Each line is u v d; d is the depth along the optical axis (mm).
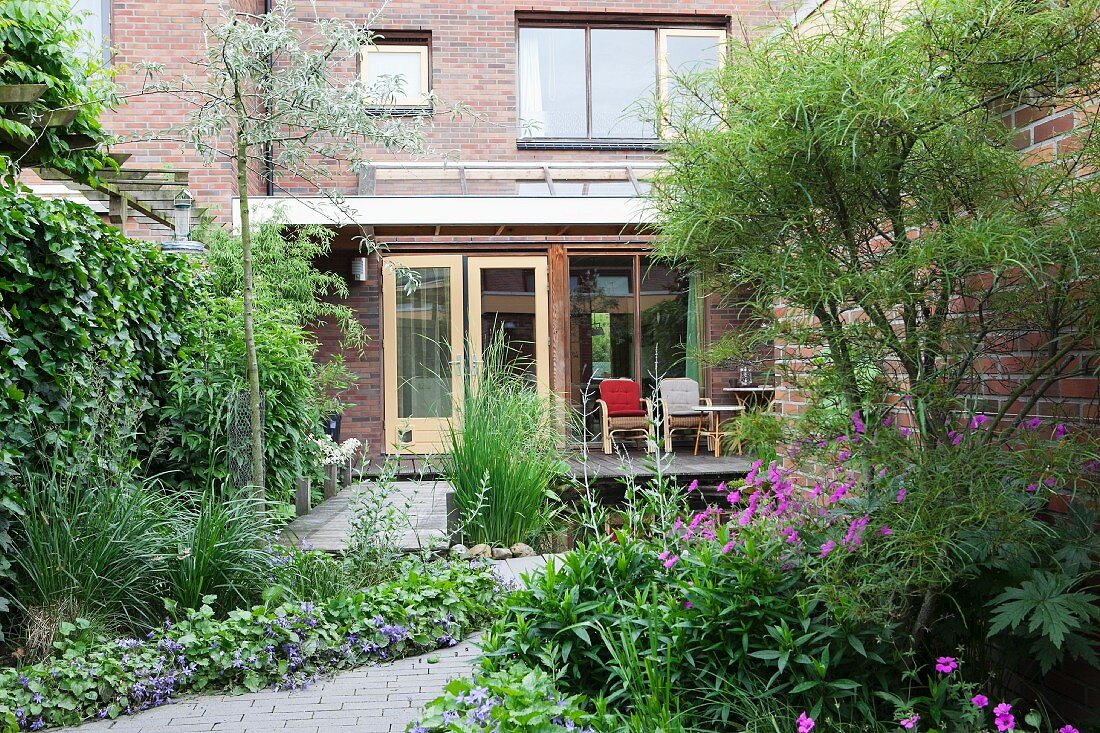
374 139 5059
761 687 2740
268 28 4949
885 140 2568
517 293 11070
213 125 4809
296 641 3715
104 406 4438
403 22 11305
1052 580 2346
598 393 11086
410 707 3314
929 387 2605
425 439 10930
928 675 2746
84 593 3793
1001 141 2695
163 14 9648
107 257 4707
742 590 2883
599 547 3377
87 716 3254
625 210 9727
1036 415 2906
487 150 11391
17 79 4750
